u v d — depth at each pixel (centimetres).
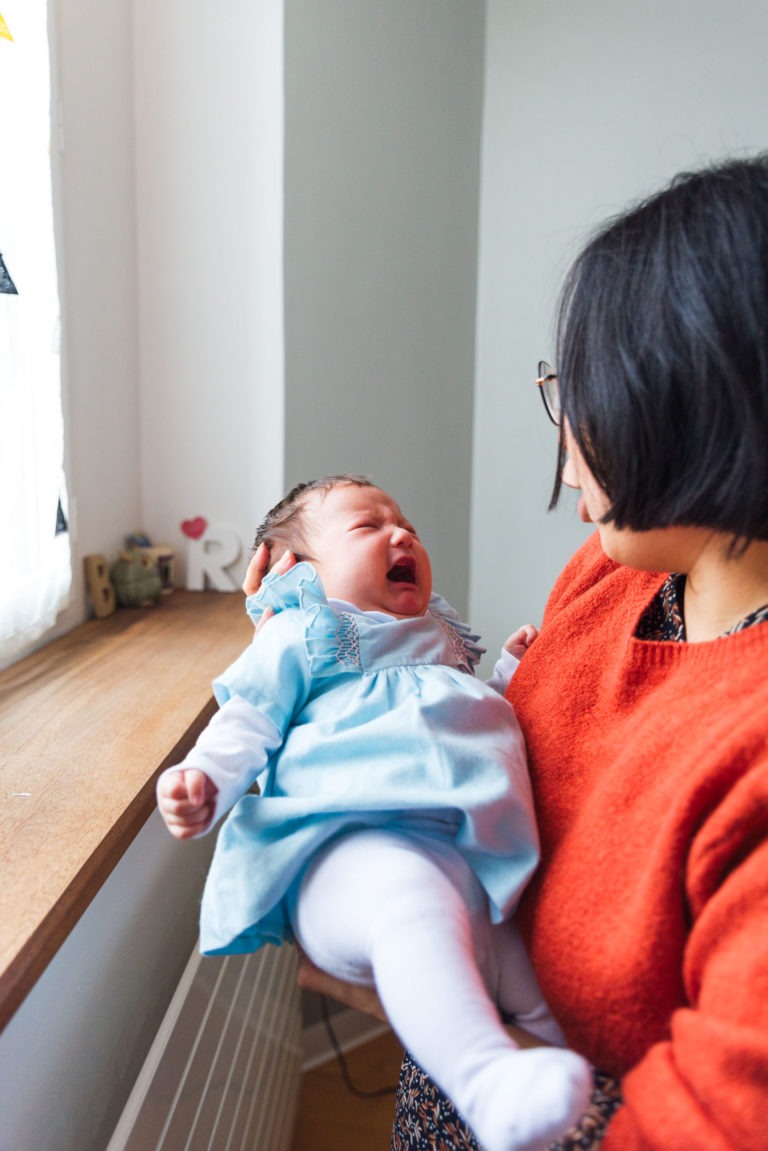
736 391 61
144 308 200
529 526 239
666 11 213
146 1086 103
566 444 79
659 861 63
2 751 116
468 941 70
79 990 106
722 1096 51
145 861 128
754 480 62
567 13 220
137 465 204
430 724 86
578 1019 67
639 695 78
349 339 209
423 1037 64
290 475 202
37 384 145
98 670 149
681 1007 62
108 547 191
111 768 111
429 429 230
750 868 57
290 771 88
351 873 77
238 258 195
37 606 147
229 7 187
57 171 158
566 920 70
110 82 181
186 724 126
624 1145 57
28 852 91
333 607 102
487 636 248
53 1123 99
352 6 198
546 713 88
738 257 61
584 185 223
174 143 193
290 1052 190
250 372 198
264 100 188
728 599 72
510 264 232
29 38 138
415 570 110
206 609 190
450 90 221
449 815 83
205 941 86
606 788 73
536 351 232
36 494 146
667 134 216
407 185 215
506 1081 58
